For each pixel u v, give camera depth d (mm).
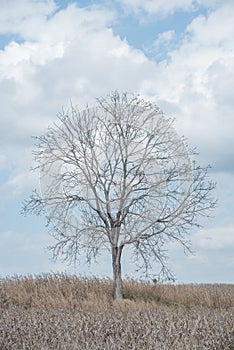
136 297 30500
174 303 29375
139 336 17047
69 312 21797
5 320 19328
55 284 30094
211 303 28984
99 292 30000
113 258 29156
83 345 15750
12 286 29578
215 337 17969
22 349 15477
